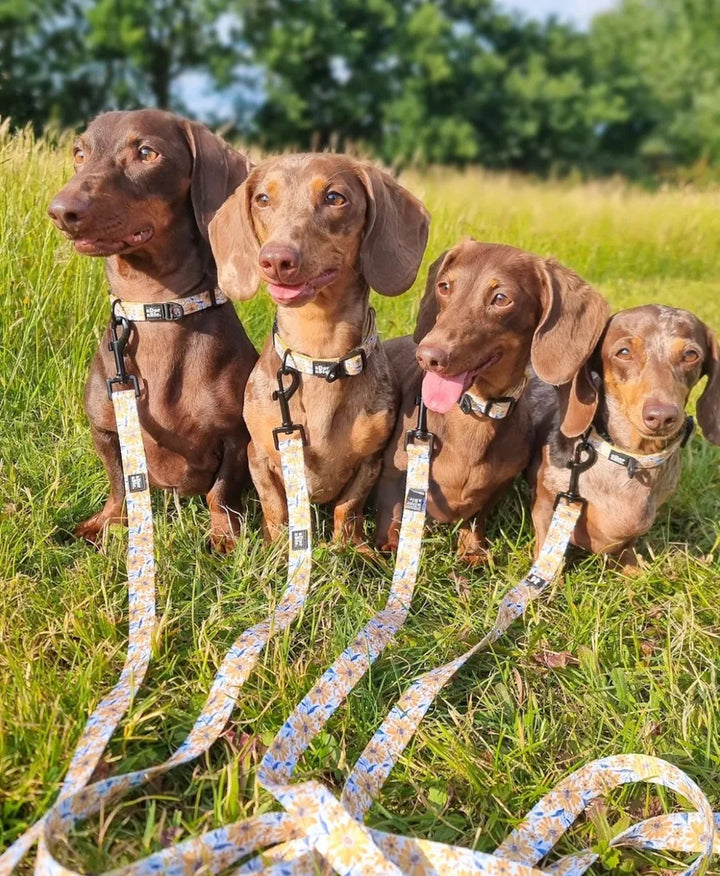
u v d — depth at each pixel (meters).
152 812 0.35
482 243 0.55
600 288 1.43
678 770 0.38
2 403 0.67
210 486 0.60
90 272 0.76
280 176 0.50
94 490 0.60
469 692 0.46
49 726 0.37
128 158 0.51
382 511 0.58
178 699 0.42
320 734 0.41
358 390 0.54
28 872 0.33
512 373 0.54
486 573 0.56
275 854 0.34
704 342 0.52
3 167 0.78
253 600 0.49
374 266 0.52
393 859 0.34
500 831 0.38
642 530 0.54
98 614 0.45
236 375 0.56
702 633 0.49
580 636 0.50
